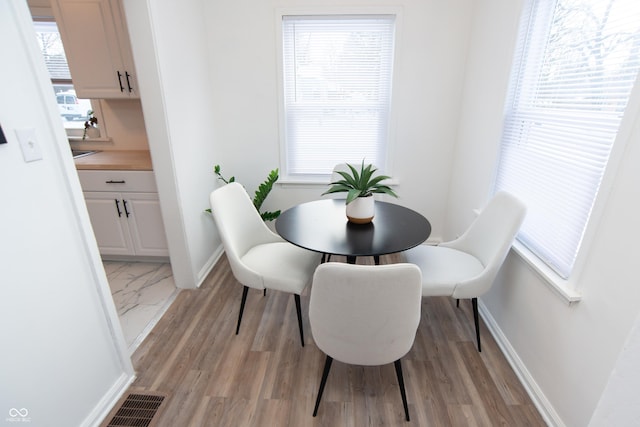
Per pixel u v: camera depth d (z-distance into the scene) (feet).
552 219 5.00
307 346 6.11
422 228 5.90
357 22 8.47
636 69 3.56
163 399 5.00
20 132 3.48
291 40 8.71
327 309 3.83
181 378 5.38
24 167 3.55
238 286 8.09
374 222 6.19
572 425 4.21
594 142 4.18
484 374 5.47
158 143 6.79
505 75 6.31
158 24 6.28
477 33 7.73
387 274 3.38
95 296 4.60
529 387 5.09
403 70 8.69
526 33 5.79
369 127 9.46
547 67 5.24
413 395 5.07
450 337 6.33
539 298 4.99
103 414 4.73
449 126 9.12
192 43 7.84
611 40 3.92
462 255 6.36
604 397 2.36
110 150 10.03
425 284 5.49
